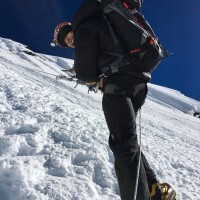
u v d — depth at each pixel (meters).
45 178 3.06
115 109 2.41
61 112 5.57
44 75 25.78
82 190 3.00
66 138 4.20
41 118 4.75
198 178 4.82
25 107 5.10
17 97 5.73
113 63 2.46
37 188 2.83
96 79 2.55
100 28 2.49
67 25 2.71
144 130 8.70
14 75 9.27
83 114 6.26
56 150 3.72
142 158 2.59
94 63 2.49
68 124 4.89
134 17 2.59
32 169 3.01
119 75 2.46
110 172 3.67
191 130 20.48
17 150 3.43
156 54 2.53
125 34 2.49
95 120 6.14
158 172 4.43
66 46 2.73
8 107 4.94
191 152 7.39
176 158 5.58
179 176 4.58
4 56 53.94
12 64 28.17
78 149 3.91
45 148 3.69
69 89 19.72
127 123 2.38
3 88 6.20
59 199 2.75
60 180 3.07
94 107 11.98
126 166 2.28
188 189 4.16
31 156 3.38
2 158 3.11
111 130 2.43
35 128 4.13
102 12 2.56
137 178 2.20
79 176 3.30
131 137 2.37
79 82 2.77
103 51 2.51
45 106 5.58
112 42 2.47
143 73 2.51
